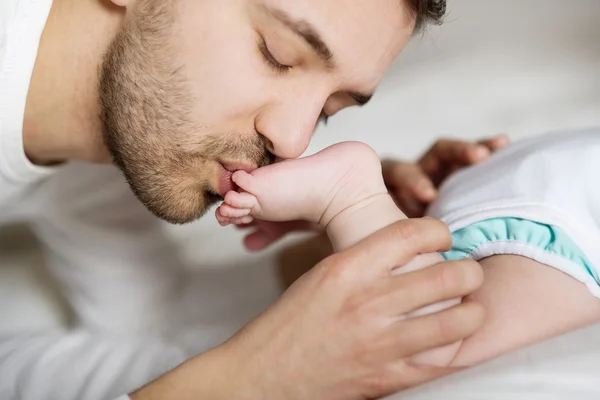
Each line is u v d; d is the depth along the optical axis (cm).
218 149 98
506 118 166
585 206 91
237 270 147
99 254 138
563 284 86
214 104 96
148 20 100
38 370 121
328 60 92
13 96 101
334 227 92
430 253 88
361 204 91
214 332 131
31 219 140
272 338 86
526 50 177
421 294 81
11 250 157
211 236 150
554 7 180
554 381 70
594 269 88
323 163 92
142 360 121
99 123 110
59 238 138
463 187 106
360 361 83
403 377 83
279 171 92
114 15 103
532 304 85
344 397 84
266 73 95
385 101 175
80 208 136
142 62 100
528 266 88
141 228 140
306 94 95
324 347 83
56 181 134
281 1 89
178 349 124
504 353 81
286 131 94
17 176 114
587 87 167
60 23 104
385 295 82
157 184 103
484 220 95
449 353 83
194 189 103
